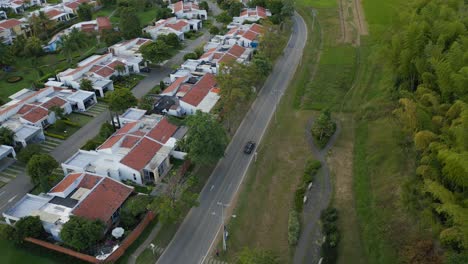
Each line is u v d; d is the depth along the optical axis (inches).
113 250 2469.2
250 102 4212.6
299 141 3585.1
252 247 2559.1
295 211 2802.7
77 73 4525.1
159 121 3619.6
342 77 4680.1
